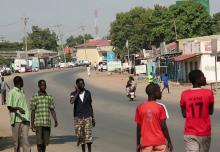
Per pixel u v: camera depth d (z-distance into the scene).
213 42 48.59
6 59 150.88
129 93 39.97
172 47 79.56
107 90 54.59
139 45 109.56
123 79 78.06
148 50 99.06
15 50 189.12
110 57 121.38
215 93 42.75
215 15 98.38
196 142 9.63
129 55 111.81
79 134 15.20
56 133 22.11
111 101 39.41
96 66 131.75
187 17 91.62
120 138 19.42
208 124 9.68
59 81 76.88
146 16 108.31
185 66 63.50
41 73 112.94
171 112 28.39
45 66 166.88
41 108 14.84
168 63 72.88
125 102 38.09
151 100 9.53
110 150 16.53
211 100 9.70
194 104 9.63
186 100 9.73
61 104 38.69
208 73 55.94
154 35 96.00
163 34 94.06
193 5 91.81
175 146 16.48
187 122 9.73
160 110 9.38
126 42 105.31
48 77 91.31
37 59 155.00
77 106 15.17
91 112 15.23
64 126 24.78
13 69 129.12
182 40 72.44
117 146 17.38
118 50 114.94
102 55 187.12
